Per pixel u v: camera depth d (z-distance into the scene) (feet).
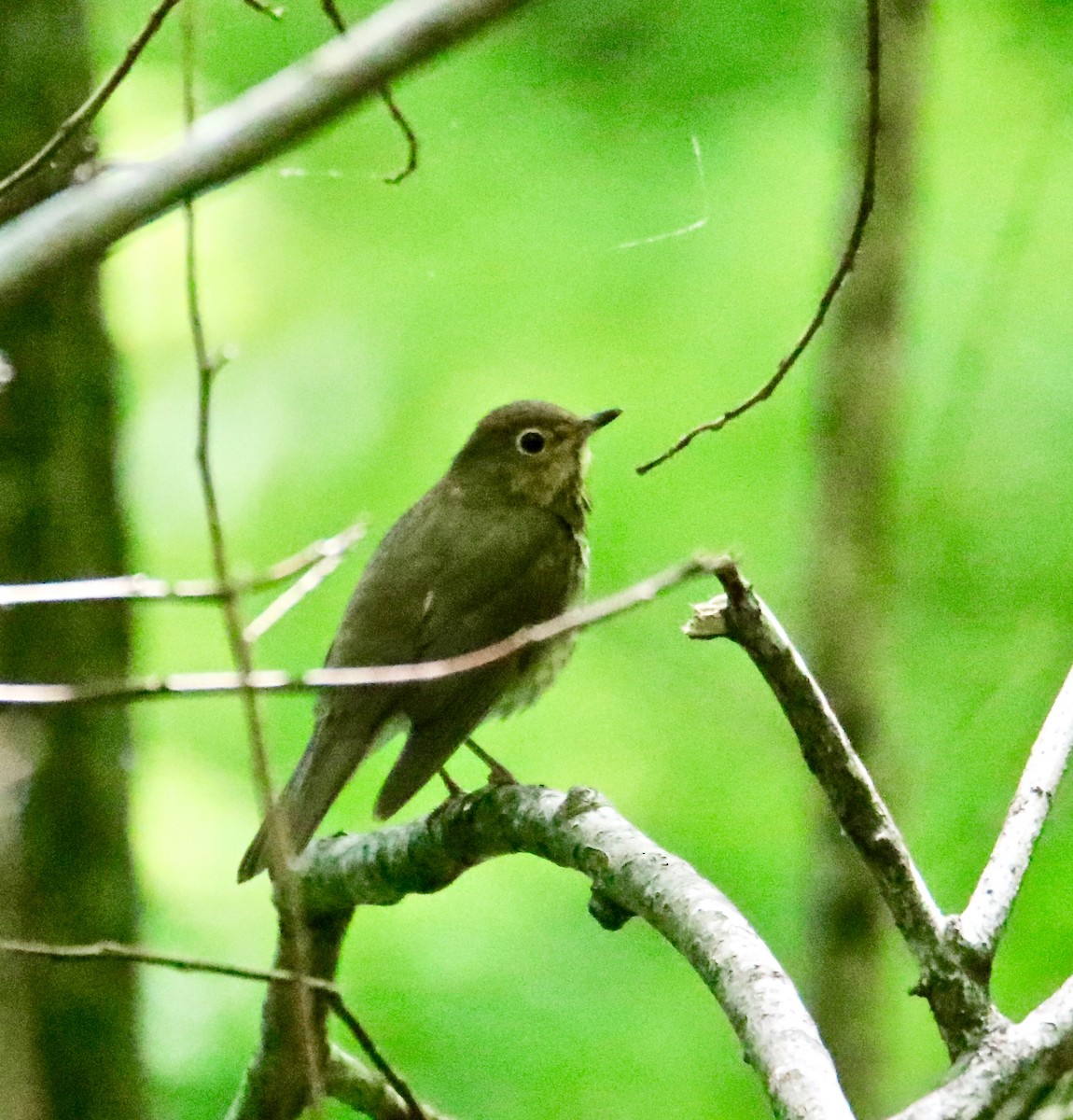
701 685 41.91
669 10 44.32
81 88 31.60
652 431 42.63
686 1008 36.99
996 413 41.63
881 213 39.27
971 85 43.55
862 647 39.50
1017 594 41.11
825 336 40.55
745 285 43.04
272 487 43.32
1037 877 36.45
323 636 42.11
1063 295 42.11
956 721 40.04
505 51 45.16
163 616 42.29
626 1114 35.94
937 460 41.57
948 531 41.63
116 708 32.42
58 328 31.73
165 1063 35.04
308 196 45.34
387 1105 25.52
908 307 40.42
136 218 10.34
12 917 30.96
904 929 17.70
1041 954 35.83
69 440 32.09
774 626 18.10
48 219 10.43
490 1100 35.76
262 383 44.06
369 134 45.03
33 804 31.48
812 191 43.14
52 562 32.01
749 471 42.32
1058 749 19.02
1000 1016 17.43
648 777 41.29
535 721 41.81
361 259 44.96
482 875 38.60
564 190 44.52
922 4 38.88
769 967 17.44
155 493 43.32
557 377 43.45
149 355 44.27
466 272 44.47
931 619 41.52
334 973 24.84
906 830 38.88
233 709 40.47
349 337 44.39
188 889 37.58
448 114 45.03
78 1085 31.91
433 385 43.80
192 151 10.29
